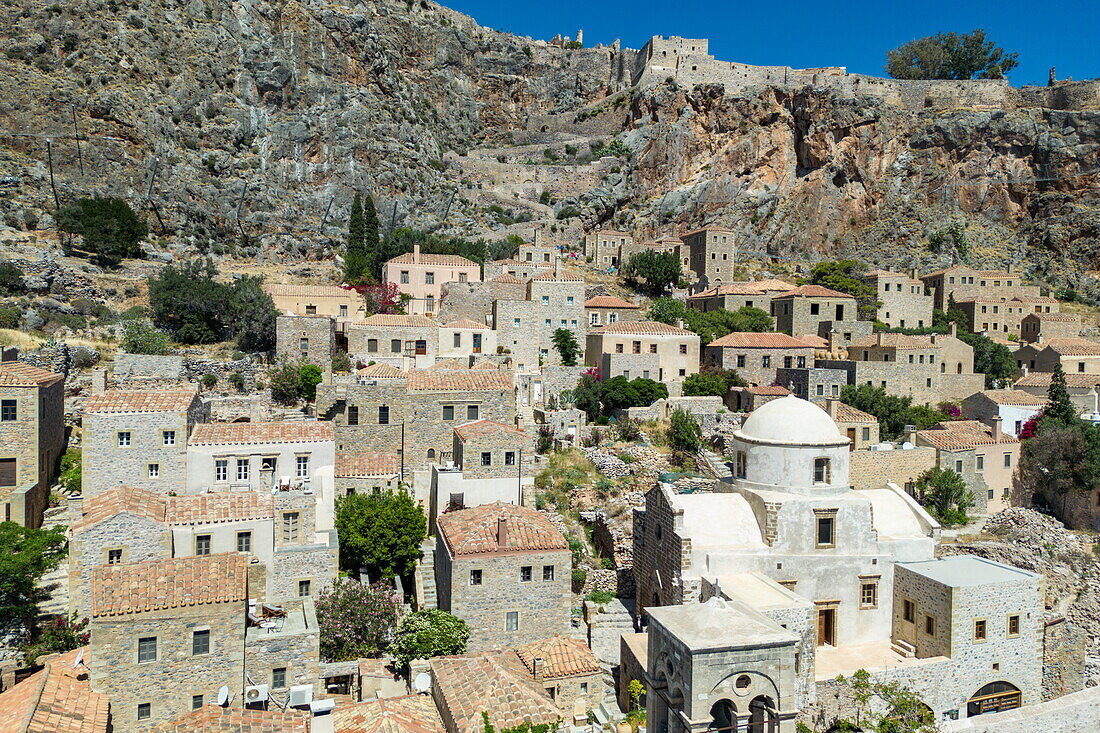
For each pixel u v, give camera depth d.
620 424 73.56
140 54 133.75
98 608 32.06
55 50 126.88
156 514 39.94
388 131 168.38
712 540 40.44
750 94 186.25
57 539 41.34
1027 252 179.25
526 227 163.62
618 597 50.19
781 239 179.50
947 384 95.50
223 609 33.84
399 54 194.88
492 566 41.56
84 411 45.25
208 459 47.16
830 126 183.12
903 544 42.12
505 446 51.62
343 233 143.50
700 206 176.25
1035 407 79.94
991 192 187.88
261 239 132.75
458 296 95.19
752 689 23.62
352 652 39.28
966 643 38.09
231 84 145.25
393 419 57.03
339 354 79.44
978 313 134.75
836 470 42.25
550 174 184.38
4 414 47.06
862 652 39.97
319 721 28.81
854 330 108.25
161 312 81.06
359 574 46.44
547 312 89.50
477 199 174.75
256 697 33.47
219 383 70.81
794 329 110.56
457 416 58.12
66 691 31.23
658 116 187.25
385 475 50.75
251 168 140.12
